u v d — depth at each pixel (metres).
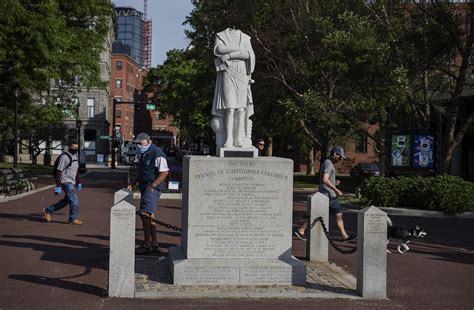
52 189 27.16
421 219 18.64
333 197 12.66
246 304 7.51
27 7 24.17
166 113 74.19
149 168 10.87
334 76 26.97
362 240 8.03
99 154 75.25
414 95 26.09
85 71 34.47
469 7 23.77
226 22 30.42
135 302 7.48
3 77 25.17
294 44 27.61
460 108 29.72
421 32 23.19
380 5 24.58
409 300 8.02
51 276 8.93
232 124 9.46
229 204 8.76
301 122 32.25
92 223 15.34
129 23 163.75
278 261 8.75
